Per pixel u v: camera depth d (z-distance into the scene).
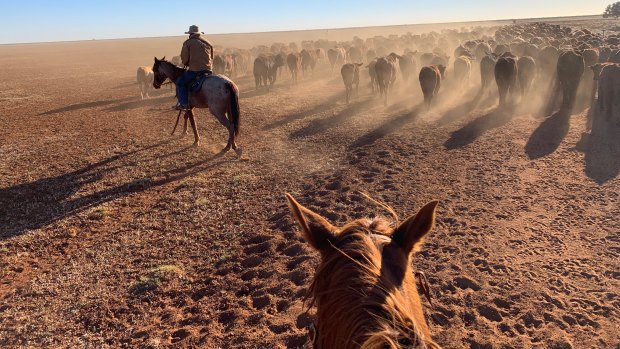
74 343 4.70
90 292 5.66
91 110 18.20
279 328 4.53
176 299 5.34
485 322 4.38
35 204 8.71
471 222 6.57
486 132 11.52
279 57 23.92
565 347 3.95
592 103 13.58
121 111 17.69
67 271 6.22
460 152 10.04
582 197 7.23
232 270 5.88
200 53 10.66
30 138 13.78
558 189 7.63
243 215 7.63
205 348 4.38
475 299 4.72
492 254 5.61
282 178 9.30
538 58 17.06
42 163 11.18
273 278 5.50
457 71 17.14
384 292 1.26
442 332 4.27
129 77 31.53
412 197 7.67
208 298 5.29
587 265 5.25
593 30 59.00
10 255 6.76
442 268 5.35
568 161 8.99
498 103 14.98
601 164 8.66
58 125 15.48
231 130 10.73
